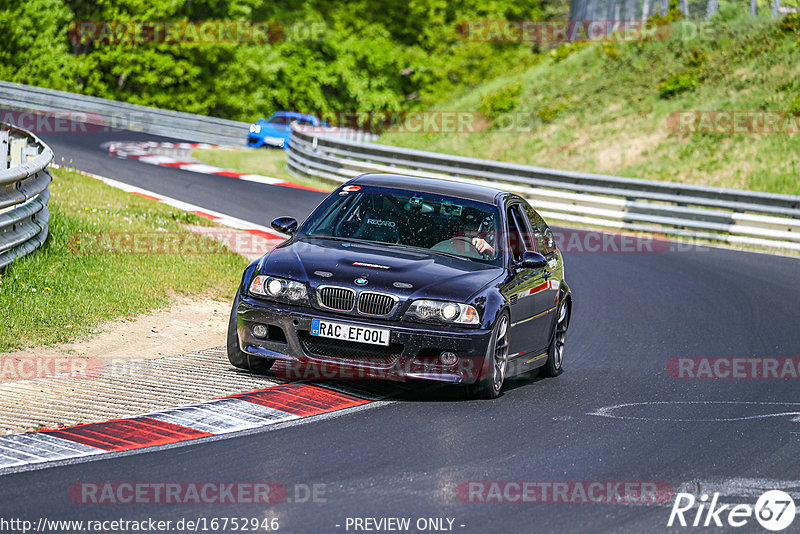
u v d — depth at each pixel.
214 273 42.16
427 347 25.25
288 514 17.02
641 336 39.53
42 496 17.28
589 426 24.92
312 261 26.50
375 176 31.12
